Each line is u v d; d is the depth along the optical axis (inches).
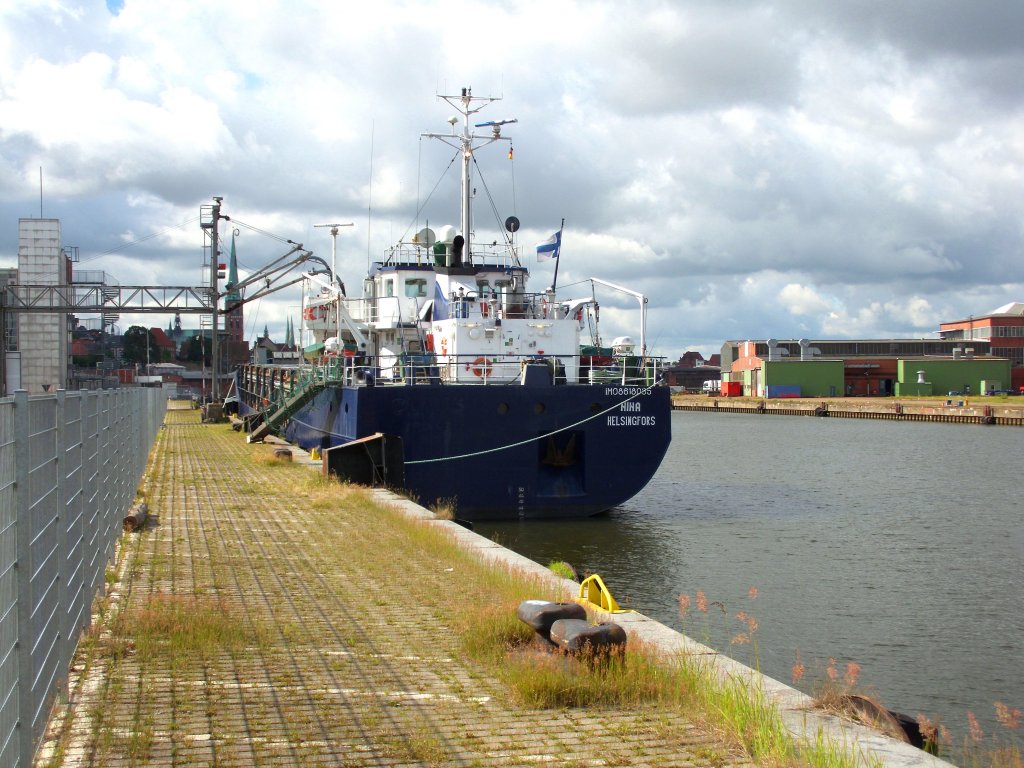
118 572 539.2
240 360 6038.4
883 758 282.4
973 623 713.0
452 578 534.6
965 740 475.8
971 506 1369.3
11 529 251.3
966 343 6264.8
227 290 2513.5
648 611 735.1
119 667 363.6
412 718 314.2
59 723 303.9
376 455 983.0
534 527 1048.8
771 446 2618.1
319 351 1464.1
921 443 2719.0
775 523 1185.4
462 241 1338.6
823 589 822.5
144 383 3309.5
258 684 345.7
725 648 640.4
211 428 2054.6
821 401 5103.3
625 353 1136.8
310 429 1419.8
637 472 1055.0
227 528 703.7
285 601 477.1
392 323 1279.5
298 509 807.7
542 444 1045.8
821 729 288.0
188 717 311.1
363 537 669.3
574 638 355.9
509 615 409.1
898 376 5620.1
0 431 234.8
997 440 2832.2
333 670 364.2
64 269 2561.5
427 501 1015.0
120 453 661.3
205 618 417.1
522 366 1043.9
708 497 1457.9
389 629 425.4
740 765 280.7
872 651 640.4
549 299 1200.2
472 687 347.3
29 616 261.1
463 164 1366.9
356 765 275.7
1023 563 941.2
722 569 900.6
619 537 1036.5
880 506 1360.7
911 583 850.8
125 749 283.4
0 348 2341.3
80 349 4399.6
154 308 2458.2
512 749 289.9
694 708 322.3
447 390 1010.1
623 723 313.1
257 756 280.2
